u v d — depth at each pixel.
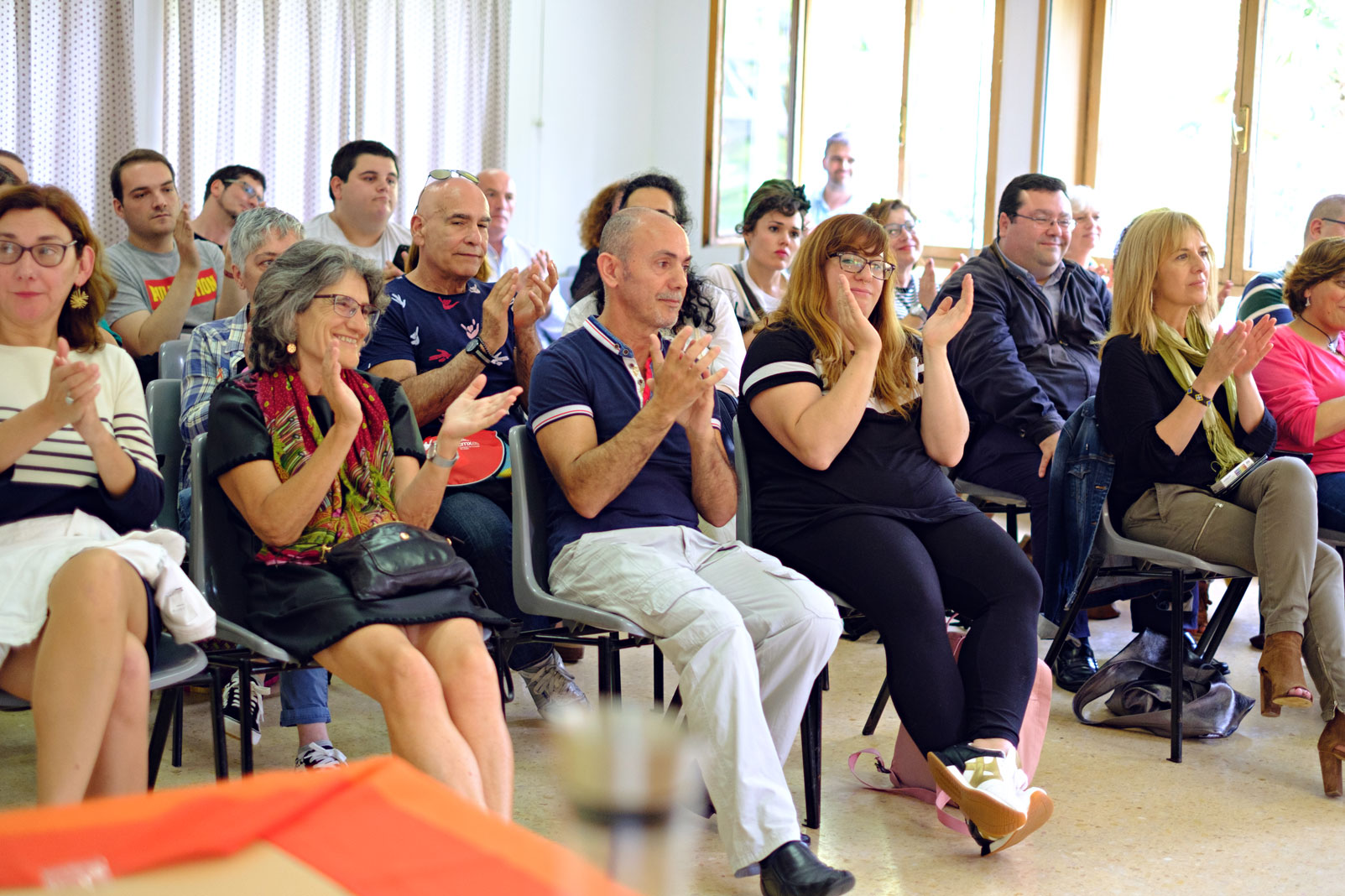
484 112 6.41
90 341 1.96
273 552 1.91
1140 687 2.71
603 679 2.02
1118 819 2.24
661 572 2.01
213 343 2.53
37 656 1.60
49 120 5.07
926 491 2.33
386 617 1.78
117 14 5.14
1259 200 5.47
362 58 5.90
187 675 1.74
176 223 3.25
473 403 2.04
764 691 2.04
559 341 2.28
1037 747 2.26
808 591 2.06
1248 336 2.58
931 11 6.19
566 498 2.18
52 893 0.76
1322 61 5.23
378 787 0.95
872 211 4.55
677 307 2.27
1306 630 2.50
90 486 1.86
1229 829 2.20
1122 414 2.71
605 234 2.28
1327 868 2.04
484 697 1.76
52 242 1.86
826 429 2.23
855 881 1.87
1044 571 3.07
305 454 1.93
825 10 6.56
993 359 3.32
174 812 0.89
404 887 0.78
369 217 3.81
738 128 6.84
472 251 2.79
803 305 2.37
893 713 2.83
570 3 6.75
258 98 5.65
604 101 6.98
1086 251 4.42
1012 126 5.96
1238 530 2.58
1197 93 5.63
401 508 2.03
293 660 1.80
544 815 2.15
